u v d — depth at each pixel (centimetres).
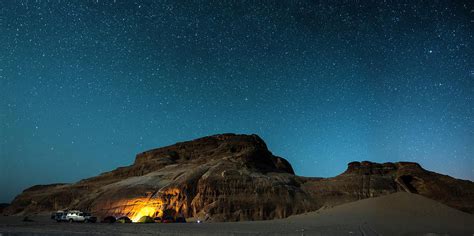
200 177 8169
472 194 7681
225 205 7212
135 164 11425
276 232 3784
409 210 4766
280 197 7462
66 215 6044
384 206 4994
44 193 11025
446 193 7788
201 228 4472
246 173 8000
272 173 8650
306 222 4847
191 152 10925
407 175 8312
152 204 7969
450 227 3928
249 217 7044
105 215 8250
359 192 7831
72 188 10562
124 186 8925
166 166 10119
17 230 4144
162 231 4031
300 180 8606
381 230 3738
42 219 7525
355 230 3772
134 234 3662
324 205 7506
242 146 10062
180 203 7788
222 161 8612
